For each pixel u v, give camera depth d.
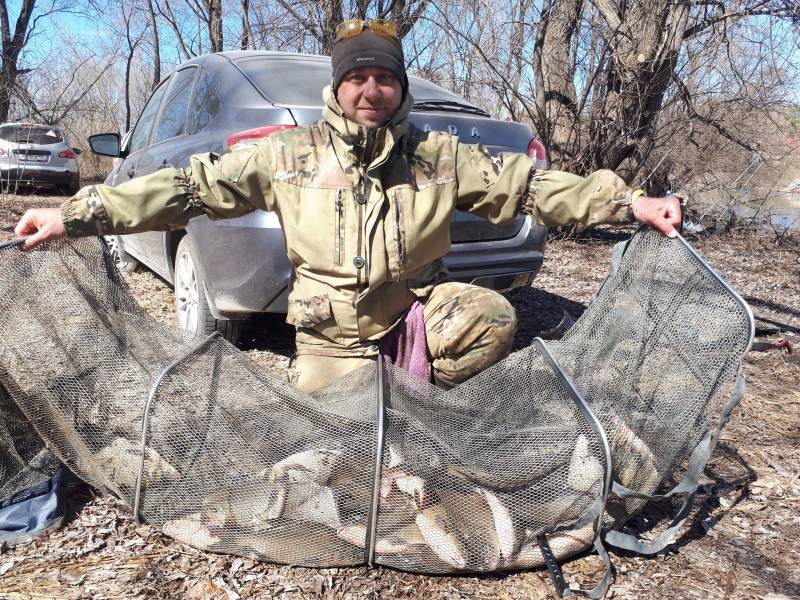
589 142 8.60
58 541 2.17
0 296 2.28
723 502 2.57
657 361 2.31
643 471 2.19
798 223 9.87
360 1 9.06
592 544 2.19
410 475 2.07
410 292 2.53
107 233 2.19
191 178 2.24
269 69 3.84
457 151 2.39
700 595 2.04
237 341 3.89
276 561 2.11
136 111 21.48
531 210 2.40
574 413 2.13
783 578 2.13
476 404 2.30
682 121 8.66
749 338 2.07
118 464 2.28
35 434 2.41
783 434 3.21
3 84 13.32
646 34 8.09
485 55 8.41
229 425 2.25
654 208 2.25
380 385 2.16
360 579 2.06
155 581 2.00
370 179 2.29
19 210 10.06
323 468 2.10
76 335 2.38
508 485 2.08
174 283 4.29
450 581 2.08
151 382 2.34
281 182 2.30
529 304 5.60
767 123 9.33
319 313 2.41
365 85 2.16
